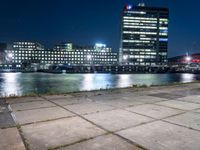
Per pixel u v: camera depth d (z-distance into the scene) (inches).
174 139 162.2
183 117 227.8
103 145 150.0
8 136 167.3
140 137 165.9
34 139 160.9
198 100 338.6
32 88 2573.8
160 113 245.8
